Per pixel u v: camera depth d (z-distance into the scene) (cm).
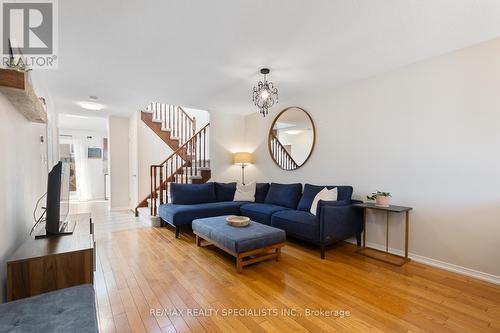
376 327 171
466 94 258
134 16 201
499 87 238
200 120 660
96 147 862
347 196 342
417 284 234
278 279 243
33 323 107
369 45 252
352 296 212
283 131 483
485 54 246
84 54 267
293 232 339
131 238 379
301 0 182
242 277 247
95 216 536
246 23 212
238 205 450
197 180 529
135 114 565
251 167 566
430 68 283
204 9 193
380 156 329
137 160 557
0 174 153
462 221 260
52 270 156
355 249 335
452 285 232
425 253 286
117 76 332
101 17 202
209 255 307
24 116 208
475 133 252
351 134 364
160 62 288
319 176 414
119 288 222
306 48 257
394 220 316
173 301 202
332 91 391
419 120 292
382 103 327
